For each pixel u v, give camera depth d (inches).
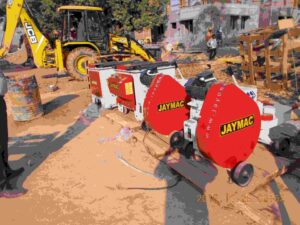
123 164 164.7
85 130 224.1
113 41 478.9
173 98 174.4
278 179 138.5
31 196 138.6
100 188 142.0
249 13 1099.3
